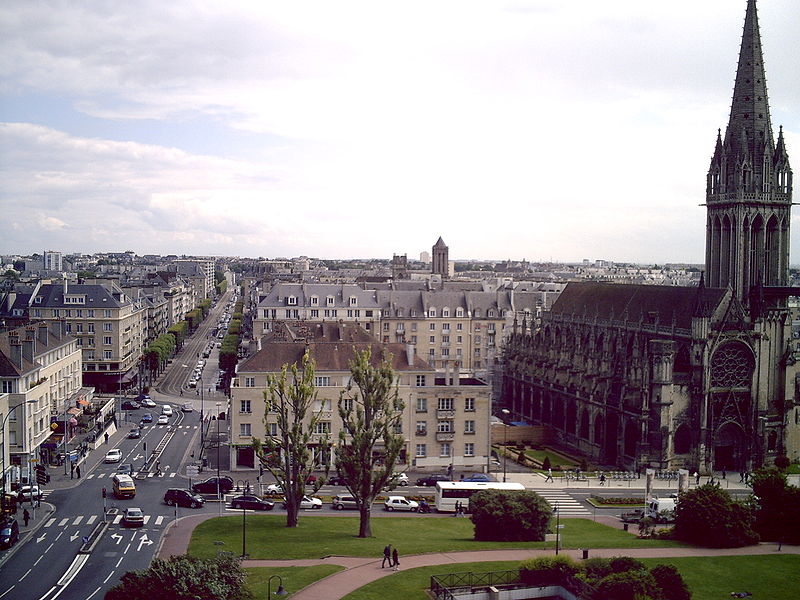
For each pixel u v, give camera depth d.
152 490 132.50
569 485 148.38
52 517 114.69
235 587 72.06
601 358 177.38
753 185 167.25
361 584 81.00
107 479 139.50
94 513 116.81
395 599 76.81
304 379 112.94
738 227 167.12
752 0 169.00
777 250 170.38
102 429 176.00
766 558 94.69
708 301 165.12
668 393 158.25
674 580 76.12
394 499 127.50
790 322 166.88
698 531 101.19
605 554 94.69
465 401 155.62
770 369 165.12
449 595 76.31
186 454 161.50
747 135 168.38
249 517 116.06
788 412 168.75
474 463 156.62
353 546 97.19
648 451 159.75
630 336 181.50
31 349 151.38
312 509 125.25
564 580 79.75
